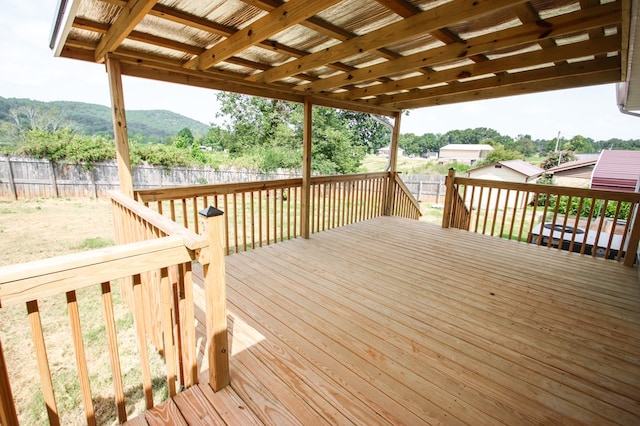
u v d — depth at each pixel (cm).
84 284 117
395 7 203
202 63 288
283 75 326
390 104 554
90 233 584
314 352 207
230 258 385
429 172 2317
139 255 132
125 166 286
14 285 99
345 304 273
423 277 335
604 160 1244
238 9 210
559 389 179
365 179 588
